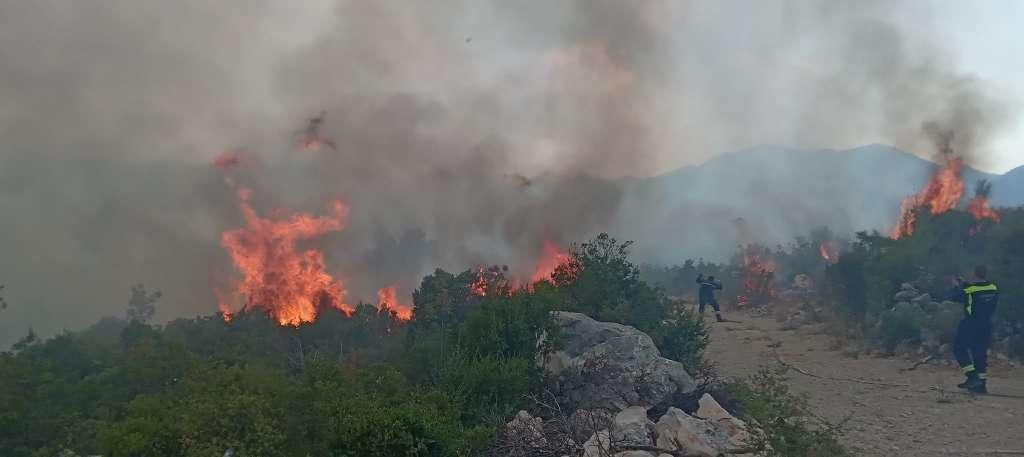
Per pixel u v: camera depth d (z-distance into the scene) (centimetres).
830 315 1667
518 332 866
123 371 956
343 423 588
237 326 1369
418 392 709
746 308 2214
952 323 1180
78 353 1158
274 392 659
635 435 657
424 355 915
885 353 1241
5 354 1020
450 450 595
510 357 838
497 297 965
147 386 934
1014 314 1178
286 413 638
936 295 1344
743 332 1661
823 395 958
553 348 858
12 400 784
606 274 1129
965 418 781
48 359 1007
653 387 781
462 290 1254
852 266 1591
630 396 773
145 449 583
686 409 778
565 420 698
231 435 588
